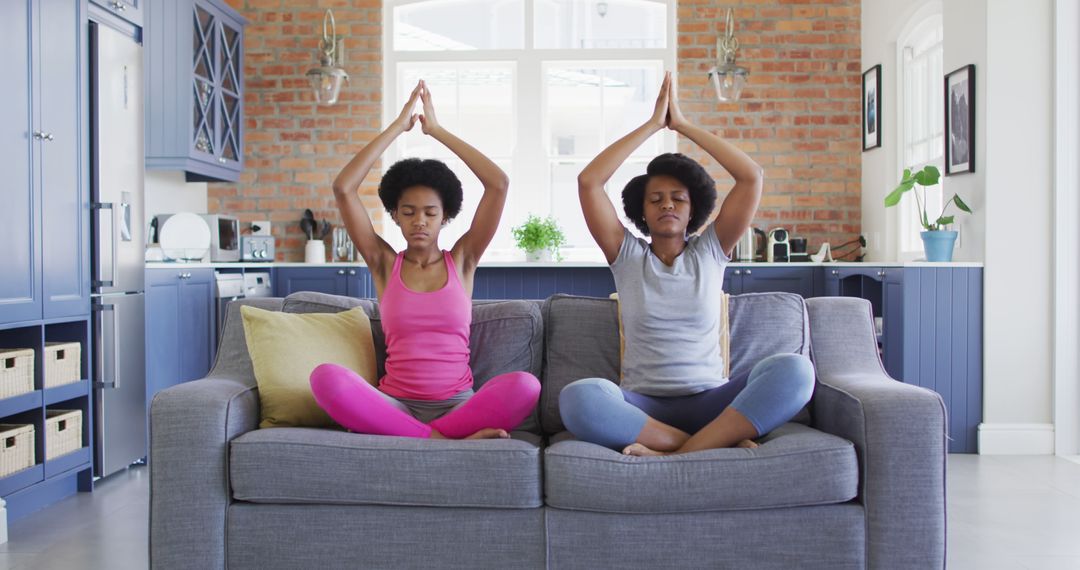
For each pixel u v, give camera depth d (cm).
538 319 257
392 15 592
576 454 195
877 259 545
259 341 231
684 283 229
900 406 199
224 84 546
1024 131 402
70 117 332
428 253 239
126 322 367
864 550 196
